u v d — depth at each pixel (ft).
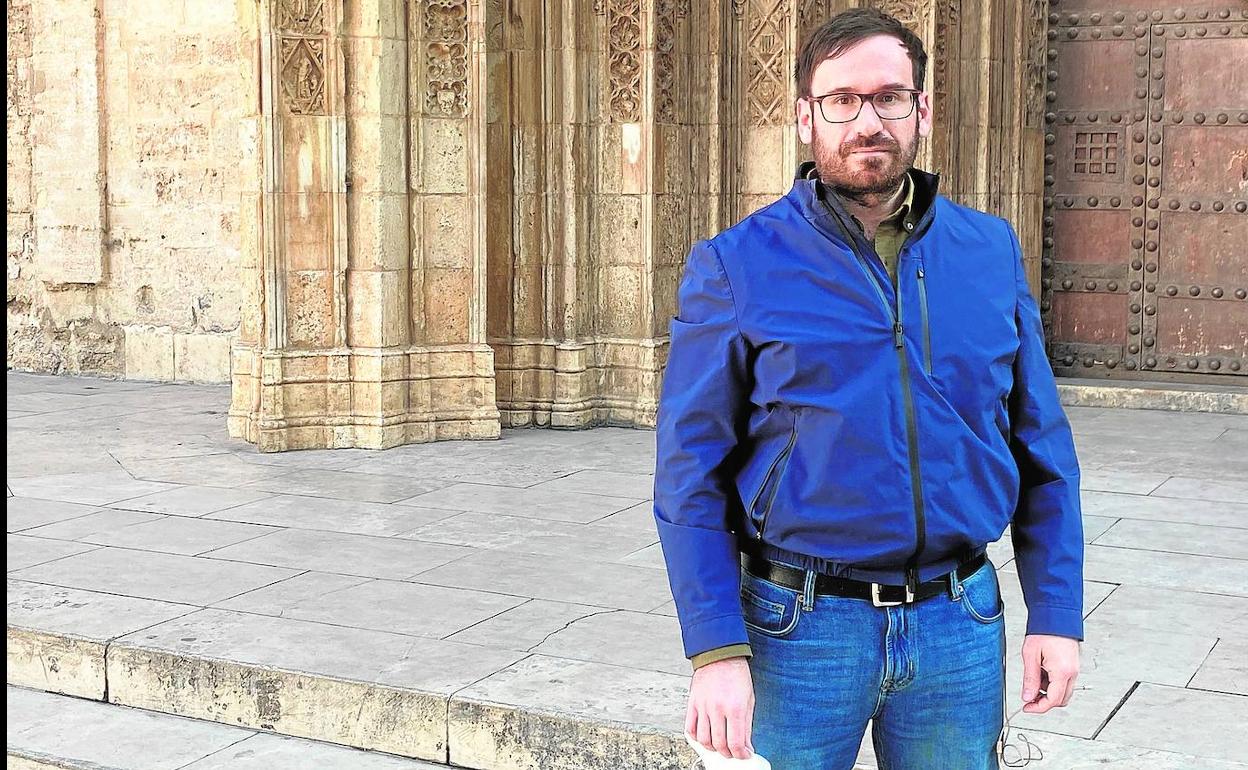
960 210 8.31
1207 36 34.96
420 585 18.21
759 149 32.12
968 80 34.47
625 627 16.33
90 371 40.70
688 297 8.12
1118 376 36.47
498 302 31.04
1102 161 36.29
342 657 15.20
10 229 41.22
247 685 14.94
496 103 30.50
